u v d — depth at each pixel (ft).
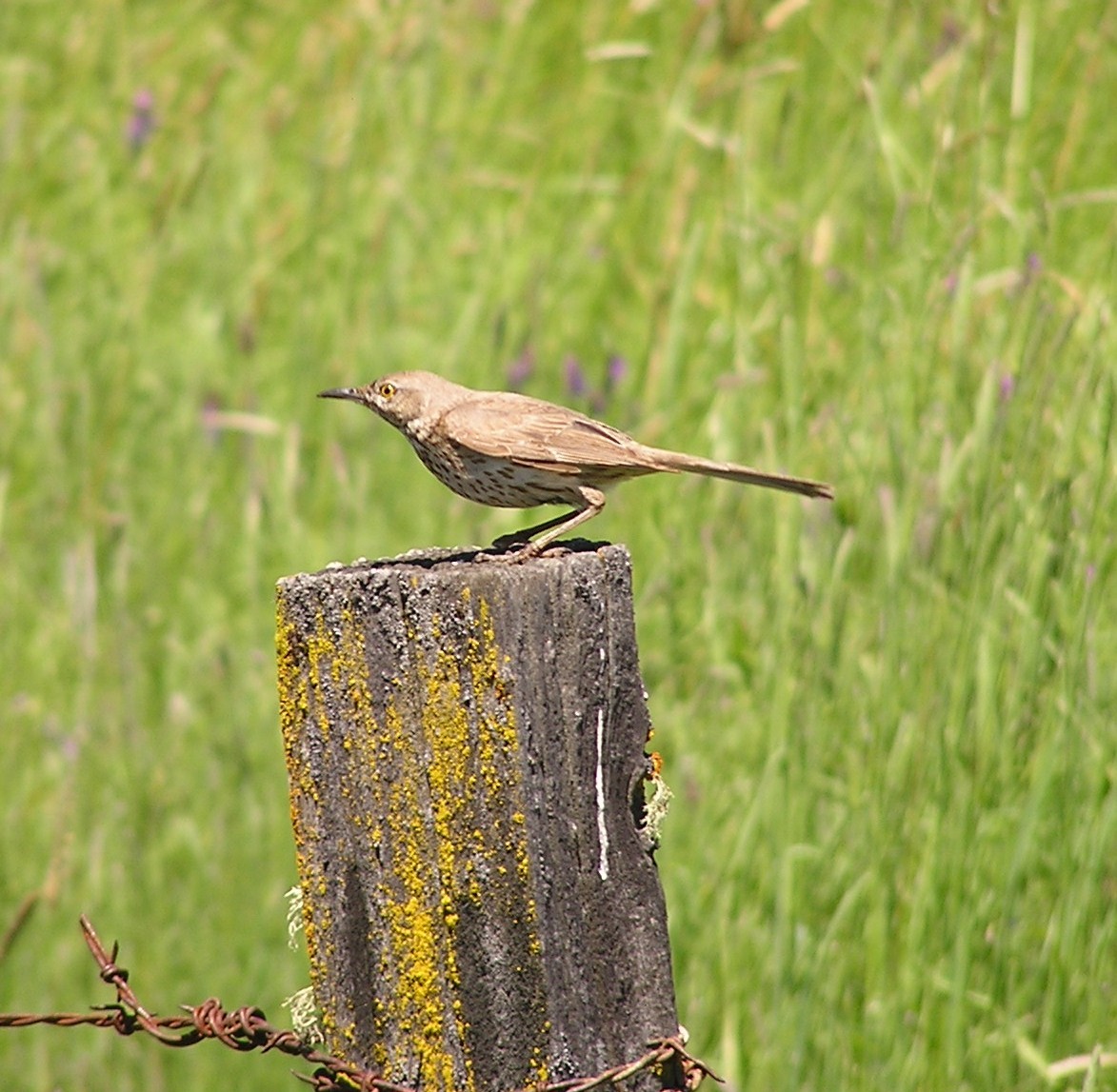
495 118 51.57
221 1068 31.22
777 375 38.27
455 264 47.14
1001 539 30.71
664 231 45.96
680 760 32.04
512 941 19.22
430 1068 19.48
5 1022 21.67
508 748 19.06
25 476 43.24
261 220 49.26
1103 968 28.25
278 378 44.78
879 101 40.83
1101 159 44.91
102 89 55.11
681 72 50.88
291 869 33.12
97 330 45.21
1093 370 31.63
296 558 37.88
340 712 19.47
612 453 29.45
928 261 34.45
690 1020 28.81
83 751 34.60
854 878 29.48
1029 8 41.75
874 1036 27.96
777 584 32.96
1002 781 29.53
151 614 37.96
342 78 52.60
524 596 19.03
